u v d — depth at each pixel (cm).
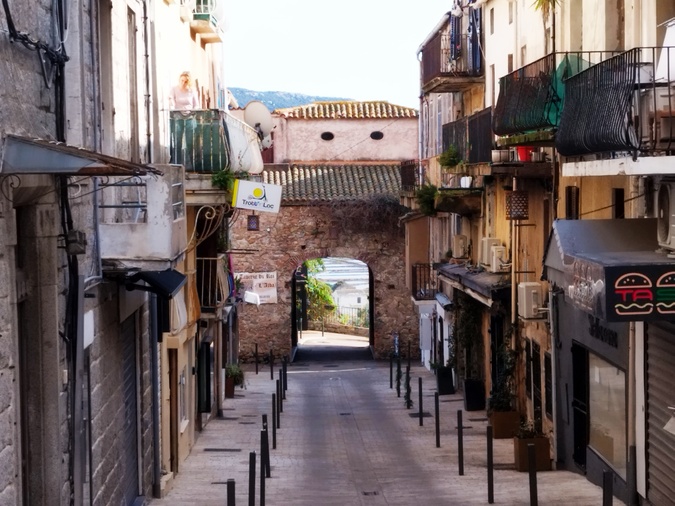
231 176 2002
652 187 1530
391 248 4516
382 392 3378
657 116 1274
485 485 1783
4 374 848
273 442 2308
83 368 1123
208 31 2634
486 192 2812
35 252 984
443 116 3681
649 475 1520
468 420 2653
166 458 1897
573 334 1900
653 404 1498
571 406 1923
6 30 866
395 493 1745
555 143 1770
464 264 3025
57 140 1034
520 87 1964
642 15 1584
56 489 1005
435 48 3203
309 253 4506
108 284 1319
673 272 1231
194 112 2009
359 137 4928
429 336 3944
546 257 1647
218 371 2909
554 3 1919
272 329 4509
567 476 1866
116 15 1451
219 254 2680
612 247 1464
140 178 1227
